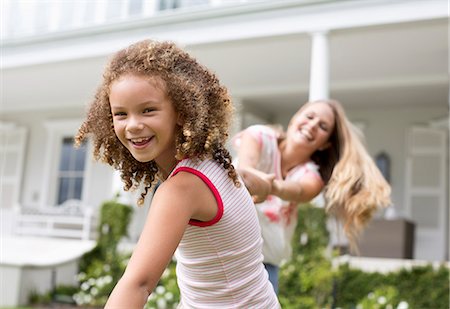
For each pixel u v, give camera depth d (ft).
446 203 29.32
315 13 20.85
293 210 8.16
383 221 24.18
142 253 3.92
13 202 37.60
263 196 6.09
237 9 22.02
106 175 35.73
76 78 30.55
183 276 4.67
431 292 18.45
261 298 4.70
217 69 27.91
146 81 3.95
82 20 31.37
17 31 33.17
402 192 30.48
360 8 20.12
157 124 4.00
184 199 4.11
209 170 4.32
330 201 7.99
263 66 27.04
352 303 19.21
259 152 7.66
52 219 30.25
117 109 4.05
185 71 4.15
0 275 21.42
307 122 7.96
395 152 31.04
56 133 37.52
